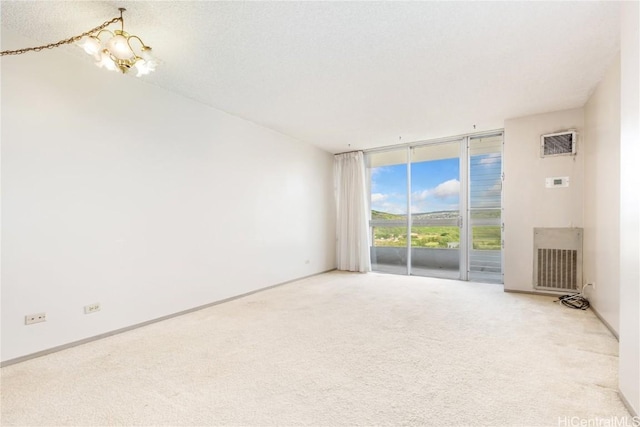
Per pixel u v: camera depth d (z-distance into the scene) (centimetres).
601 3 197
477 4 199
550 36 233
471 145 509
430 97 352
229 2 196
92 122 273
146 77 303
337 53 258
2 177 224
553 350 238
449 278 531
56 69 252
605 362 217
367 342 259
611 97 279
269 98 354
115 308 285
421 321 310
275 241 478
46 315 243
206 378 202
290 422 158
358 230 601
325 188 605
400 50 254
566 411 164
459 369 211
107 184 282
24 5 199
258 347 251
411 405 171
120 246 291
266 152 465
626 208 168
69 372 212
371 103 370
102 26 209
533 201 411
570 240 387
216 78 305
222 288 390
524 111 397
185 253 348
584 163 377
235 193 412
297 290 450
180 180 345
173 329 295
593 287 337
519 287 421
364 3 198
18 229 231
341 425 156
